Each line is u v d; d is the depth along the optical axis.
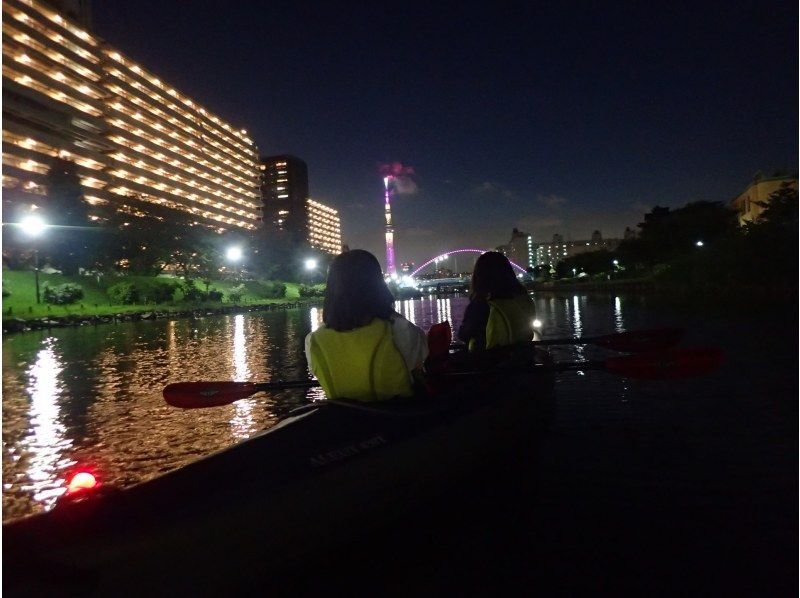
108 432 6.96
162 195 100.81
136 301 56.47
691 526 3.73
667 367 4.20
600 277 108.62
